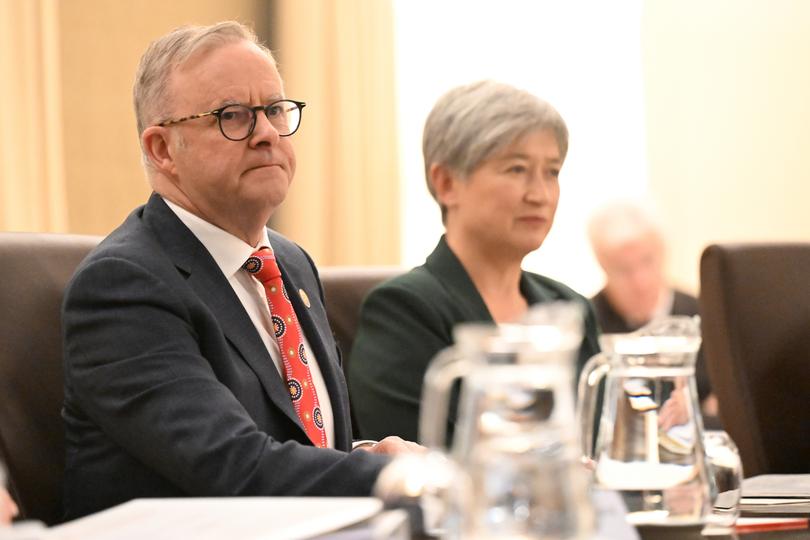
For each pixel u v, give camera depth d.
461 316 6.17
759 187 14.88
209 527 2.76
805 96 14.59
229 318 4.96
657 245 10.14
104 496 4.71
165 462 4.40
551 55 14.83
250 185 5.13
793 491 4.10
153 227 5.07
